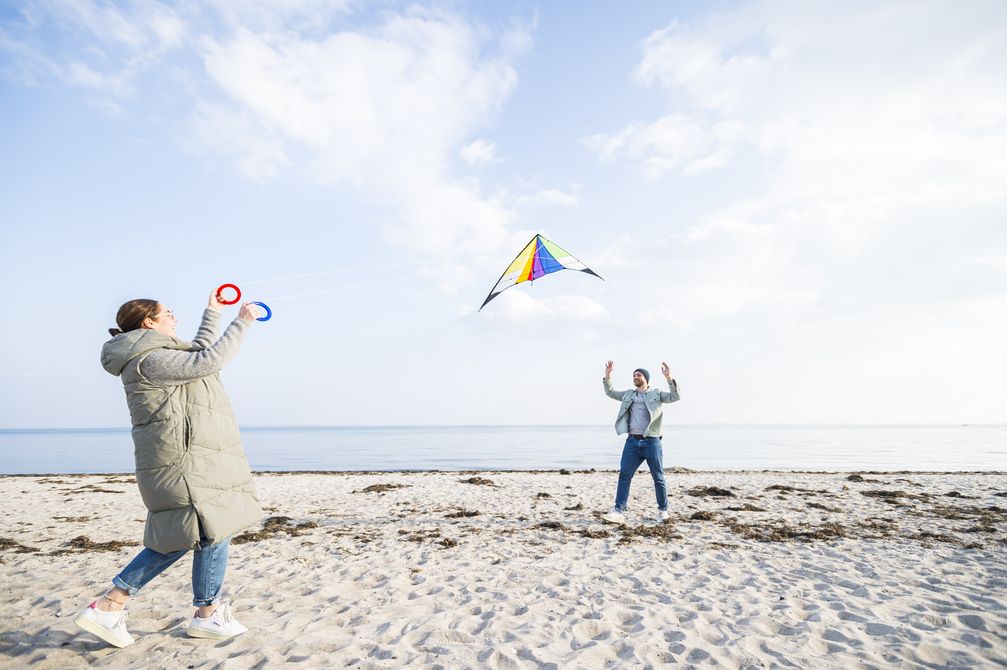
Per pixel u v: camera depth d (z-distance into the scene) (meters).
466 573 4.59
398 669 2.68
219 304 2.87
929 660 2.72
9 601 3.82
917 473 14.23
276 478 14.54
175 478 2.55
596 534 6.17
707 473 14.94
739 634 3.12
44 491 11.62
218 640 3.00
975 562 4.71
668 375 6.67
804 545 5.53
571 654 2.87
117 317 2.72
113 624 2.72
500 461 33.06
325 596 3.97
